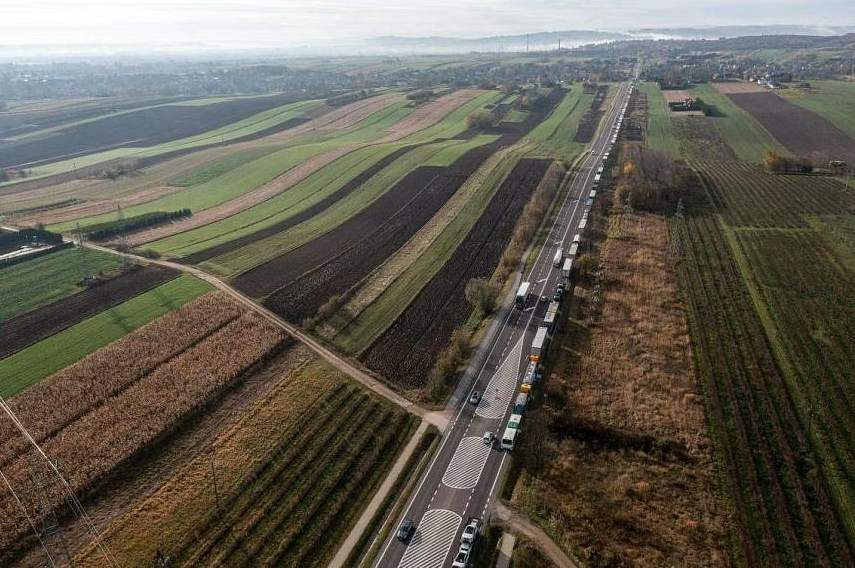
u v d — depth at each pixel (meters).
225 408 68.69
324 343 82.00
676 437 62.00
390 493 57.09
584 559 48.50
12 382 71.75
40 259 108.44
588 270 100.19
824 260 101.44
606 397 68.50
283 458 61.25
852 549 48.53
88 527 53.06
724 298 90.00
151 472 59.44
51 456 60.09
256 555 50.56
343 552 50.97
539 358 74.81
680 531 51.12
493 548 50.22
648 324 83.25
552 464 59.03
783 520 51.47
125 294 94.12
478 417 66.94
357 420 66.62
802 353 75.06
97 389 70.38
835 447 59.47
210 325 84.38
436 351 79.62
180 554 50.62
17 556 50.25
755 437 61.34
